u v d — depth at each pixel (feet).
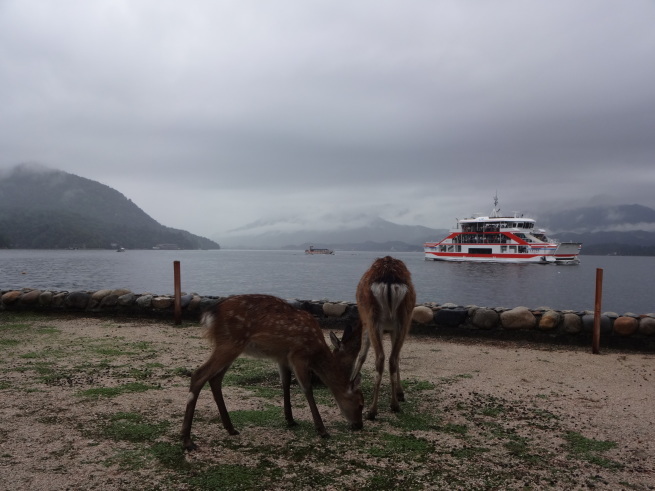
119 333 31.30
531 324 30.96
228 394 19.40
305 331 15.25
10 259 342.03
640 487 12.38
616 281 191.31
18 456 12.87
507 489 12.00
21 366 22.36
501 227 291.99
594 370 24.58
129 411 16.69
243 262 360.69
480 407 18.66
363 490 11.66
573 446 14.97
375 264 18.81
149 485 11.55
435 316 32.45
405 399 19.61
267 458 13.35
